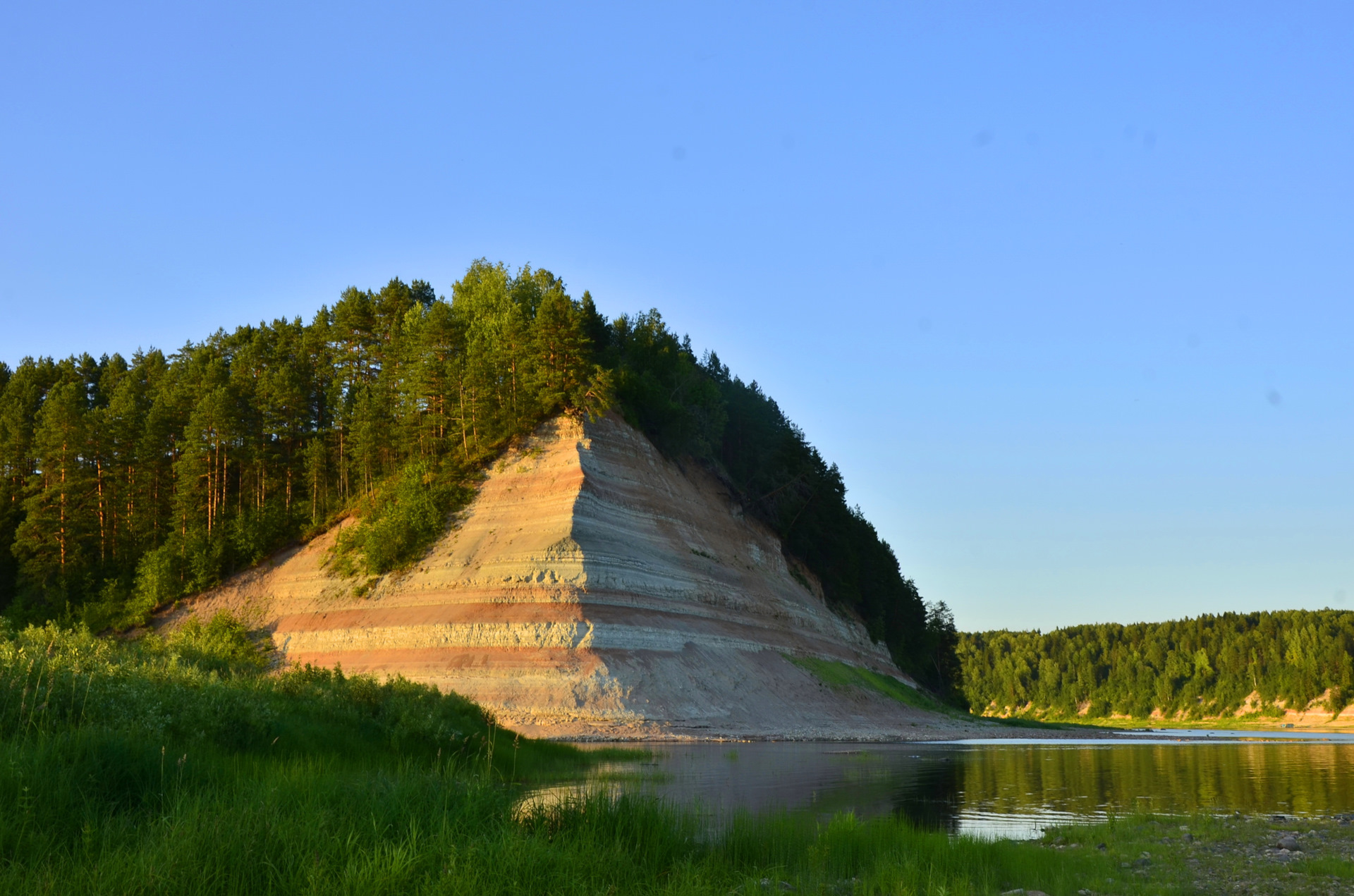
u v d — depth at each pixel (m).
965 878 16.03
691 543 84.94
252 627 83.06
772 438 132.50
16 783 14.45
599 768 34.00
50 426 102.88
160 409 104.75
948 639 145.25
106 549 103.31
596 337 108.25
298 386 105.00
